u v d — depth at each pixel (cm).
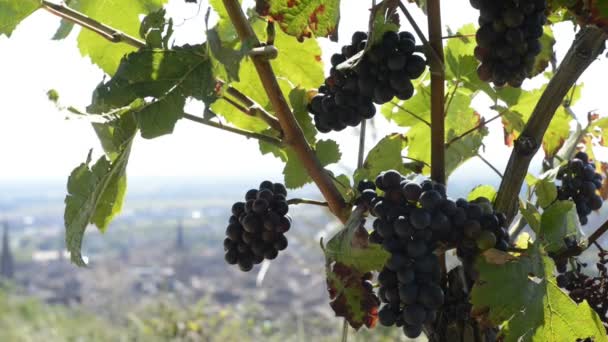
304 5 79
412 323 71
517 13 73
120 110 74
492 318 71
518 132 101
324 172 82
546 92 78
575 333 72
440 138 79
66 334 560
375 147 90
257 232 84
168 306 448
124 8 100
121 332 509
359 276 73
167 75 75
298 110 96
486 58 77
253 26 98
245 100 85
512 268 71
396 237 72
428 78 102
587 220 91
